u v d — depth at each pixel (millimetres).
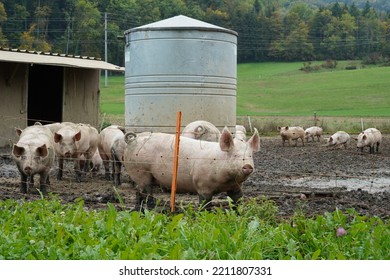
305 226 8047
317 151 27766
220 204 11258
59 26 93500
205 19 122125
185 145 10906
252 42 128625
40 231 7992
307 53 129250
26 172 13133
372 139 26406
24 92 24859
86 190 14469
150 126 16453
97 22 94875
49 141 13781
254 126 42000
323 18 136750
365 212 11406
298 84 98562
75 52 91000
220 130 16656
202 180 10617
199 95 16266
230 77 16891
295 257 7125
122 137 15062
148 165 11242
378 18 145625
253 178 17406
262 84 100625
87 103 27281
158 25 16406
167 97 16250
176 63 16188
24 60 22734
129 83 16922
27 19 91125
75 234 7820
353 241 7641
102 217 8906
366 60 126438
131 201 12781
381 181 17188
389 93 85375
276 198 12711
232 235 7879
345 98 83125
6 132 24188
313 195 13469
